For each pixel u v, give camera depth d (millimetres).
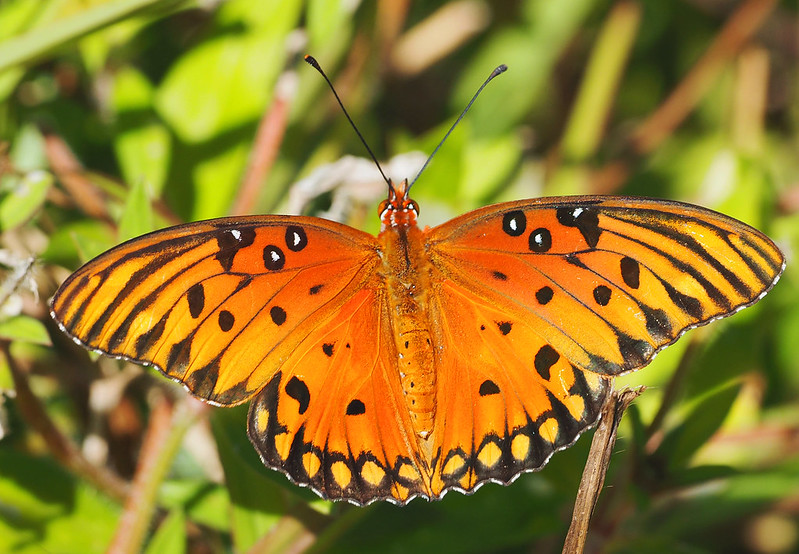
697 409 491
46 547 501
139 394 523
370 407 484
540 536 503
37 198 500
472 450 483
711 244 474
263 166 523
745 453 521
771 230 527
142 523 497
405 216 492
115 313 470
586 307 481
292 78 526
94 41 532
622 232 478
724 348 511
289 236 481
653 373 513
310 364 483
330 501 486
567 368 482
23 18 518
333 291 485
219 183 524
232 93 525
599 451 465
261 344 479
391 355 486
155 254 471
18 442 519
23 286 491
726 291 474
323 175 518
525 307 484
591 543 498
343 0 520
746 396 528
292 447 481
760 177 528
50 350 523
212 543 512
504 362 484
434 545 502
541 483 509
